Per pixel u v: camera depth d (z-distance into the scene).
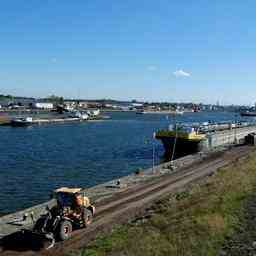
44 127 175.75
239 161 63.16
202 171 55.59
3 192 51.44
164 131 87.38
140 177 51.03
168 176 51.75
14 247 25.23
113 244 25.44
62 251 24.56
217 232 29.56
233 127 124.12
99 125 196.00
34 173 65.62
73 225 28.56
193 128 93.44
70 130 161.00
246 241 28.77
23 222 30.53
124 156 88.44
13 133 142.50
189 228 29.16
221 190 41.91
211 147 89.75
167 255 24.42
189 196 39.16
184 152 86.94
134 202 37.53
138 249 24.58
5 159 80.12
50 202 37.44
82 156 87.38
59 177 63.03
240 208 36.56
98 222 30.64
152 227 29.06
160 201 37.56
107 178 63.47
